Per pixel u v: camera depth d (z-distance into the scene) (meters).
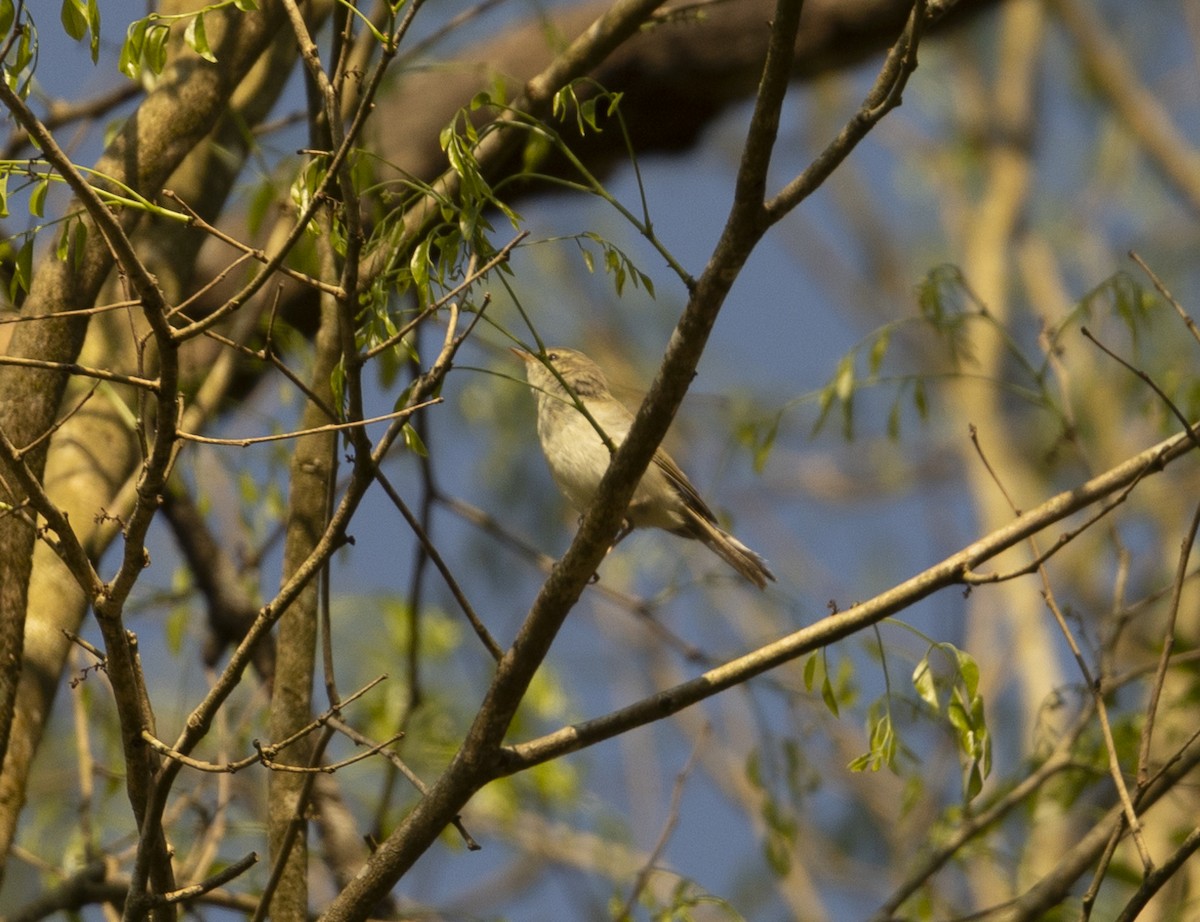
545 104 8.48
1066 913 10.15
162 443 5.57
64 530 5.65
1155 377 13.70
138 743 6.08
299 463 8.27
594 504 6.49
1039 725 10.81
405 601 13.63
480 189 6.42
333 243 6.52
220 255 11.06
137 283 5.36
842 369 10.04
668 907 9.15
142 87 11.42
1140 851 6.64
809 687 7.02
